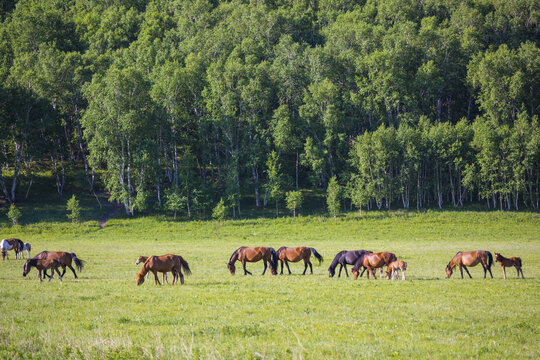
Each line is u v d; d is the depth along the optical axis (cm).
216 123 8450
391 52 9569
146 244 5459
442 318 1422
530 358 1031
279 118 8569
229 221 7138
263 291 1986
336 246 5012
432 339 1184
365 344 1127
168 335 1229
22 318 1469
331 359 993
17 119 7756
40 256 2445
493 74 9394
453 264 2617
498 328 1297
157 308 1619
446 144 8231
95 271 2958
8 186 8050
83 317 1482
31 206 7431
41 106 8169
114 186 7356
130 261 3591
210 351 1055
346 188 7906
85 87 7938
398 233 6281
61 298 1831
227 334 1245
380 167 8094
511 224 6675
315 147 8388
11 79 8219
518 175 7581
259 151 8475
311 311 1548
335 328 1291
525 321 1391
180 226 6788
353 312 1520
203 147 9000
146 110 8169
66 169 8975
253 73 9181
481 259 2538
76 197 8044
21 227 6406
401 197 8706
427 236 6044
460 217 7106
